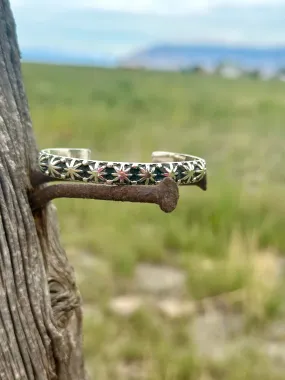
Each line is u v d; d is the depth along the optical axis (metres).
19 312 0.15
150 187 0.15
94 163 0.15
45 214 0.16
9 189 0.15
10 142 0.15
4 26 0.15
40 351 0.16
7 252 0.15
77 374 0.18
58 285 0.17
